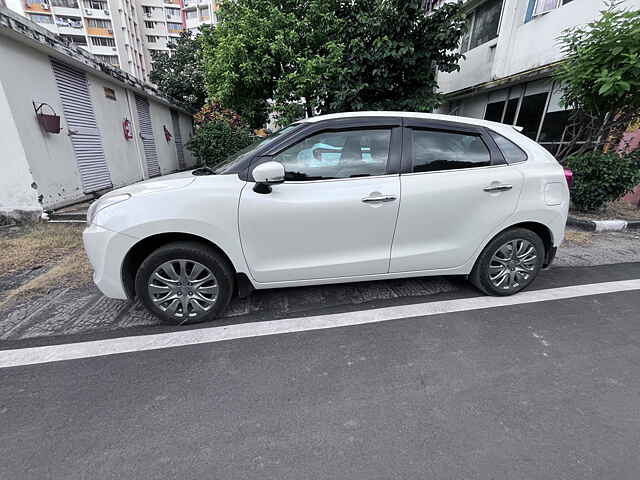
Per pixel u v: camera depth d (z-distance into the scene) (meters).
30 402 1.79
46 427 1.64
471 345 2.29
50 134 5.76
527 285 2.99
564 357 2.17
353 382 1.96
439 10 5.57
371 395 1.86
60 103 6.10
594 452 1.51
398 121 2.58
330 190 2.42
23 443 1.56
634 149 5.63
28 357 2.16
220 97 10.20
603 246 4.29
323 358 2.16
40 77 5.61
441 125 2.64
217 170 2.57
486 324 2.54
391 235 2.59
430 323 2.55
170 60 18.27
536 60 8.12
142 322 2.58
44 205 5.48
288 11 9.63
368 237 2.55
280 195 2.36
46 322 2.58
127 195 2.34
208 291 2.49
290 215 2.38
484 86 9.66
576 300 2.89
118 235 2.26
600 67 4.87
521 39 8.58
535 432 1.62
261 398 1.84
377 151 2.52
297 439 1.59
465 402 1.81
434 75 6.28
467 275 3.02
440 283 3.24
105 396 1.84
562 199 2.84
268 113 11.48
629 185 5.11
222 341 2.33
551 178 2.79
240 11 10.00
